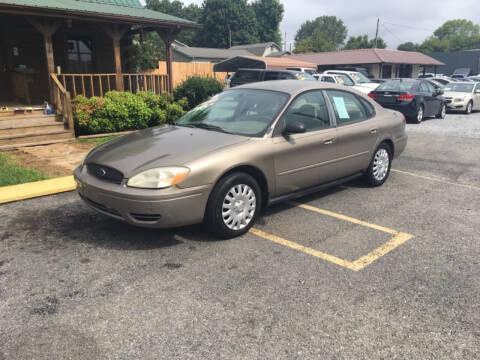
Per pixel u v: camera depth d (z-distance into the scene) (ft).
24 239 14.23
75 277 11.65
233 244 13.93
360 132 18.80
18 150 28.55
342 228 15.55
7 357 8.41
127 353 8.56
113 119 35.04
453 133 40.47
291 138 15.72
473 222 16.37
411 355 8.65
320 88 17.87
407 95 46.73
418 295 10.91
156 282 11.39
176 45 190.70
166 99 40.78
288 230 15.26
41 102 43.98
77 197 18.92
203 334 9.20
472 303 10.58
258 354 8.58
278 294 10.84
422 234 15.07
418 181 22.59
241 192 14.25
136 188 12.61
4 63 41.39
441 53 178.09
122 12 40.06
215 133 15.26
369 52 129.70
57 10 33.22
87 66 47.16
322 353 8.65
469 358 8.59
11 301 10.43
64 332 9.23
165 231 14.94
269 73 56.08
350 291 11.05
